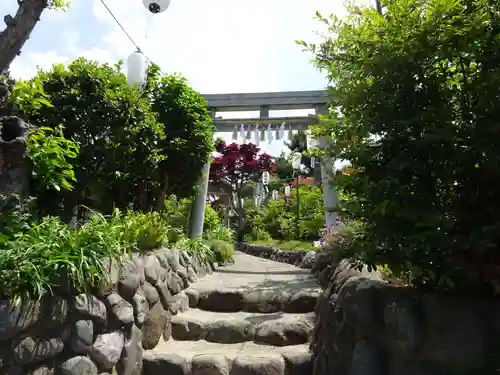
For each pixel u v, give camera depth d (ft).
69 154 9.93
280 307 13.15
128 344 8.70
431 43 5.77
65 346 7.25
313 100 21.65
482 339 5.44
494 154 5.39
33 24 8.04
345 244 7.16
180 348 10.65
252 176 44.42
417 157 5.96
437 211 5.63
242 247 40.68
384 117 6.16
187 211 24.39
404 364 5.88
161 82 17.17
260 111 22.30
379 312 6.67
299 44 7.24
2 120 8.43
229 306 13.30
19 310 6.56
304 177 50.80
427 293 6.15
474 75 5.95
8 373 6.43
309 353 10.07
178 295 12.78
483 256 5.62
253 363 9.55
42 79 11.94
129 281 9.14
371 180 6.28
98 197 13.99
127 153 12.96
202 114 17.79
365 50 6.39
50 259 7.26
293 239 36.55
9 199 8.21
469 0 5.83
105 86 12.44
